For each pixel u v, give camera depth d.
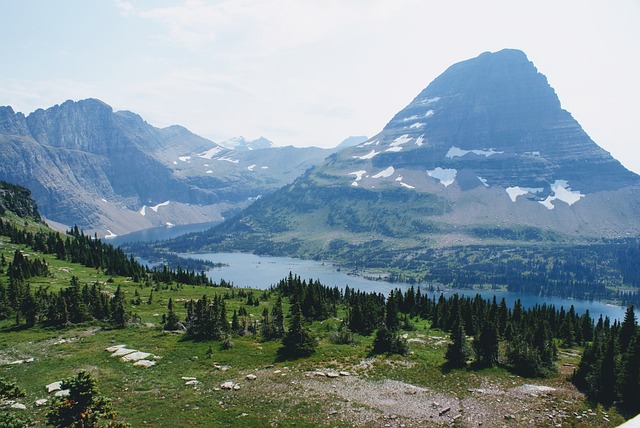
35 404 49.84
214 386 58.59
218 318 83.25
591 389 59.50
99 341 77.12
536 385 63.06
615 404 56.31
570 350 99.81
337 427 48.03
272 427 47.66
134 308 109.00
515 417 51.84
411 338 94.06
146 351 71.75
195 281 178.12
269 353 73.44
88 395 39.53
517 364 70.19
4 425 38.84
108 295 115.06
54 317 89.06
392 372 65.75
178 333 84.75
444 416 51.62
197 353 72.06
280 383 60.19
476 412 52.97
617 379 58.19
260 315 110.75
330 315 117.56
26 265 134.62
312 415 50.78
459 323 73.69
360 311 99.56
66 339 78.31
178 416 49.41
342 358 71.31
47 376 59.22
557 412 53.59
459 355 71.88
